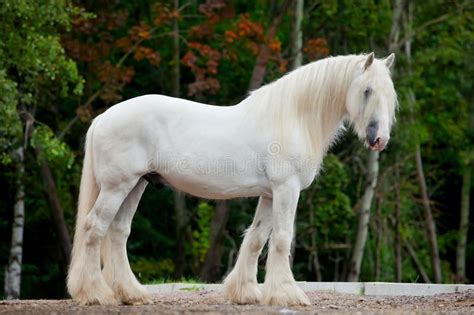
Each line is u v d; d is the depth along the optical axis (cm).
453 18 2428
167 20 2119
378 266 2358
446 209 3084
